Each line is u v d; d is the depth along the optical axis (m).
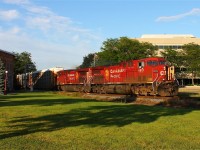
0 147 11.62
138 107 26.53
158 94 36.19
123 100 36.00
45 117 20.02
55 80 70.81
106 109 24.92
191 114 21.70
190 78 119.50
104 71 48.31
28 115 21.08
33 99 37.62
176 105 29.09
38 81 82.31
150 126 16.45
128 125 16.81
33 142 12.56
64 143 12.44
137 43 105.00
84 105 28.69
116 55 101.50
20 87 94.06
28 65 134.50
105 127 16.19
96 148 11.59
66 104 29.94
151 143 12.48
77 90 58.94
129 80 41.38
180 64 112.38
